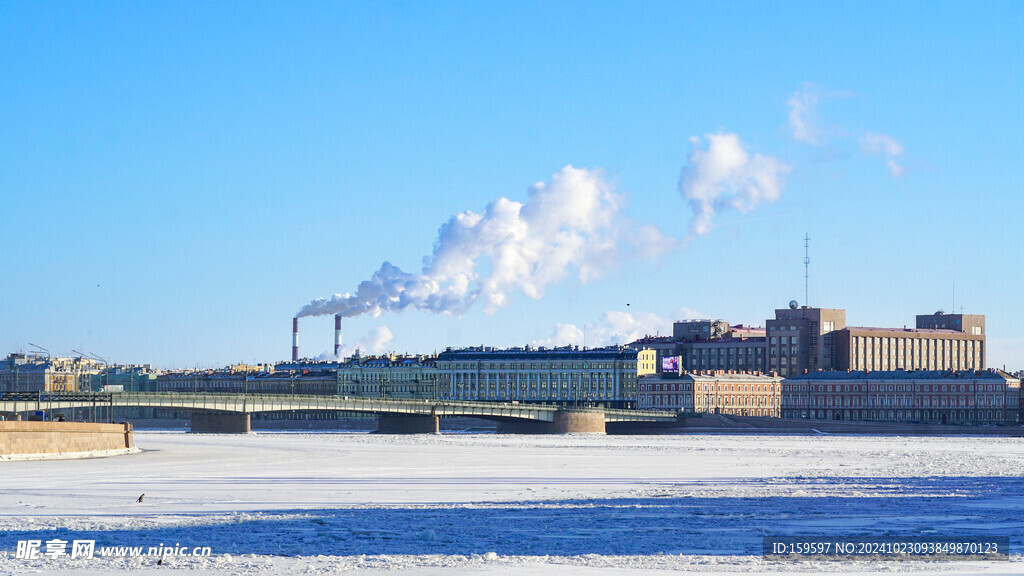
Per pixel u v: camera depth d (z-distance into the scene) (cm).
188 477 11156
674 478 11394
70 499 8806
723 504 8575
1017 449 19412
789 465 13862
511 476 11550
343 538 6662
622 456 16025
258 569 5547
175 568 5584
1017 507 8394
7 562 5747
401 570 5512
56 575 5400
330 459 14688
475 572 5441
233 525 7188
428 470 12450
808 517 7712
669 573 5425
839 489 9950
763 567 5612
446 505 8450
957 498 9106
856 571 5519
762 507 8356
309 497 9050
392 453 16600
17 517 7550
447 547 6328
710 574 5409
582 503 8625
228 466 12988
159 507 8238
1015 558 6000
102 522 7275
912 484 10594
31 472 11775
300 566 5628
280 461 14112
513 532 6950
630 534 6856
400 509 8131
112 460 14175
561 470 12575
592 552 6153
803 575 5403
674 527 7188
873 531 6969
